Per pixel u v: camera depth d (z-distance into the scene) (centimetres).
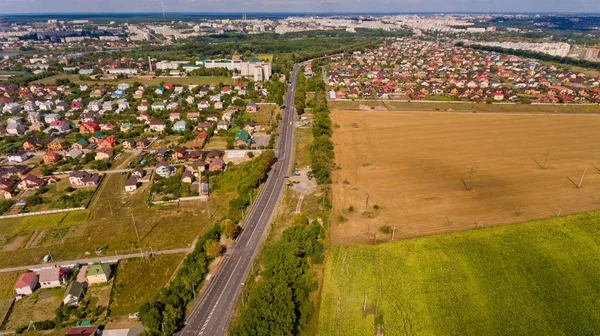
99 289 9269
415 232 11344
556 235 10900
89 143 18875
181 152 16588
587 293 8931
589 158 16912
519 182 14562
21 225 11825
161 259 10331
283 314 7888
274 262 9512
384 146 18450
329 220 12031
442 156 17150
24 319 8412
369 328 8050
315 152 16638
